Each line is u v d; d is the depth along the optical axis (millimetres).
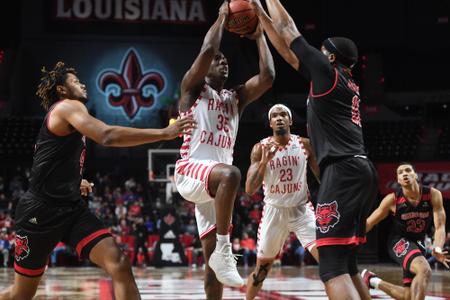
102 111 25641
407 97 27047
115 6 26031
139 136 4109
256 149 6648
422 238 6586
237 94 5145
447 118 25047
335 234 4254
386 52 26891
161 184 21641
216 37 4777
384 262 20922
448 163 20719
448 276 14008
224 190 4418
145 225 18484
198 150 4820
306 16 26109
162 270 15945
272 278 12766
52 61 25734
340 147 4348
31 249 4461
